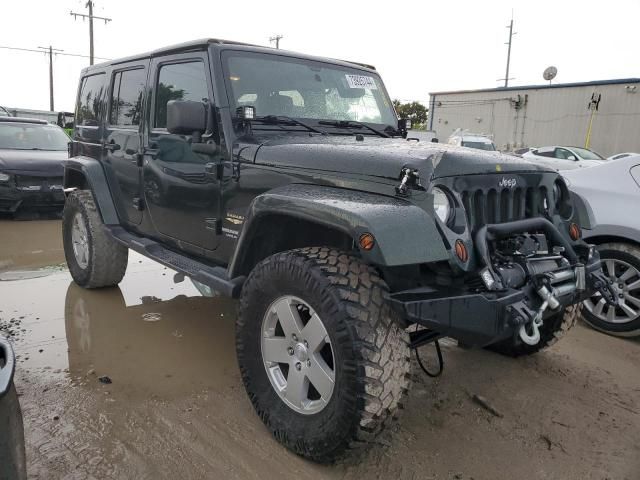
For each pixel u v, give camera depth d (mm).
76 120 5441
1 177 7949
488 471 2520
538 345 3541
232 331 4145
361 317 2236
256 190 3080
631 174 4355
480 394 3234
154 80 3965
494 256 2559
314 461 2516
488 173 2648
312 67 3818
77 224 4973
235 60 3422
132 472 2430
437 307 2266
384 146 2895
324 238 2924
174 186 3738
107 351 3717
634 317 4129
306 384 2523
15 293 4902
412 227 2256
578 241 3162
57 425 2779
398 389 2264
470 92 30469
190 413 2941
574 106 26250
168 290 5086
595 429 2898
